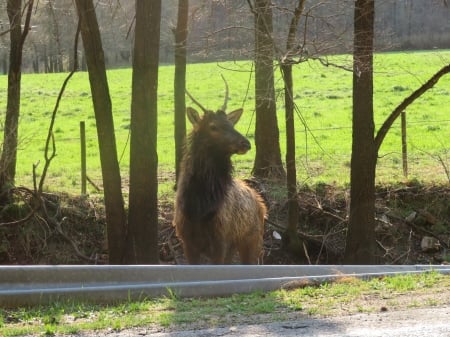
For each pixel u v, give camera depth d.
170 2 25.34
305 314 11.41
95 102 19.11
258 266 14.46
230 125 16.72
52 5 23.69
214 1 21.12
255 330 10.30
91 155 36.22
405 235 25.34
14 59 23.55
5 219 23.08
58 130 43.94
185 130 24.25
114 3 23.08
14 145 24.44
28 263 22.55
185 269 13.95
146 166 19.12
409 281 13.89
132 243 19.31
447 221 25.80
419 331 9.91
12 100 23.62
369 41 19.25
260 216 18.95
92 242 23.64
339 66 17.75
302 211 25.64
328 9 18.75
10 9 23.03
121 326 10.87
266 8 18.86
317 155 33.16
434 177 27.75
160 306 12.43
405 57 62.47
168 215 24.52
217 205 16.66
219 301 12.70
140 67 18.77
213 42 19.83
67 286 13.42
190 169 16.72
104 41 25.12
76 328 10.79
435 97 51.75
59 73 75.56
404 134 28.16
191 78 63.03
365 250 21.33
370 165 21.16
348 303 12.17
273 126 27.38
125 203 24.52
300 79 63.81
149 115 18.97
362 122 20.95
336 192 26.20
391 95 52.50
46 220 23.23
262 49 18.86
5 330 10.87
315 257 24.77
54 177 29.58
